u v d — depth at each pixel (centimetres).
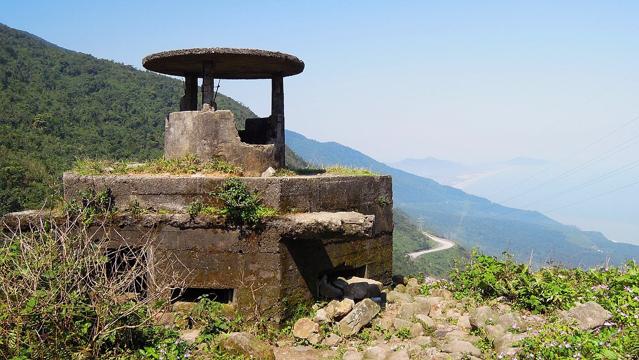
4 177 2328
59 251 660
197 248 845
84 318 605
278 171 1095
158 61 1051
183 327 830
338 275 1022
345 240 994
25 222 835
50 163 2680
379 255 1110
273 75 1210
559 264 1087
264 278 838
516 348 650
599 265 1087
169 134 1045
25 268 603
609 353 568
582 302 830
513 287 929
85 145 3064
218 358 668
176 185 860
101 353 615
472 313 839
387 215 1144
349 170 1223
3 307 571
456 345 708
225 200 841
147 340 664
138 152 3108
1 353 552
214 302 842
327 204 952
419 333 816
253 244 838
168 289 759
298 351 772
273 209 856
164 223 850
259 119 1238
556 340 624
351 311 852
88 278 639
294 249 866
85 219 812
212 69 1033
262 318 833
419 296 1030
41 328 579
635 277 852
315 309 892
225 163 968
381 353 710
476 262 1039
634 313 720
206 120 977
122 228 854
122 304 652
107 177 875
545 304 873
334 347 786
